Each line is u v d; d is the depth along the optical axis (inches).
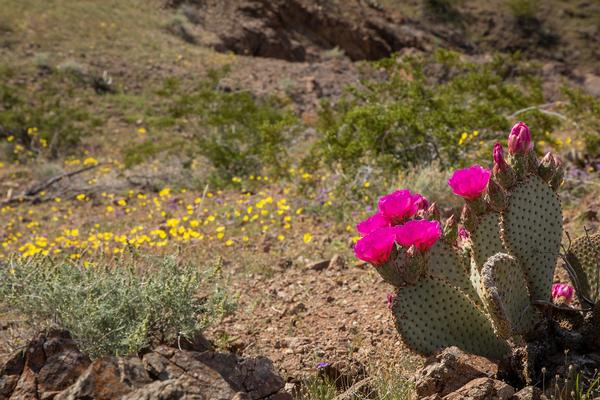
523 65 747.4
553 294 151.1
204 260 263.7
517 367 134.2
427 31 1929.1
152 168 551.2
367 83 482.3
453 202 284.2
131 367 127.3
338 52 1643.7
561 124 476.1
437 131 378.6
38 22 1189.1
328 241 283.7
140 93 1034.1
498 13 2053.4
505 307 130.9
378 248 130.8
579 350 137.6
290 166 462.0
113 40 1220.5
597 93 1615.4
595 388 126.1
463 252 153.4
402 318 133.0
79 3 1320.1
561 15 2114.9
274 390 132.2
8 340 162.2
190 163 540.4
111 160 662.5
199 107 702.5
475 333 135.6
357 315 193.9
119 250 277.7
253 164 508.7
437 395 123.1
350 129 409.1
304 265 250.5
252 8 1603.1
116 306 154.7
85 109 920.3
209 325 161.2
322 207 341.4
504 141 374.0
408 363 155.5
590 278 146.5
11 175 593.6
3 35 1119.6
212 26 1508.4
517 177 141.9
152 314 154.9
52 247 314.3
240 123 559.2
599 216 249.0
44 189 520.7
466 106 468.1
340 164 400.2
